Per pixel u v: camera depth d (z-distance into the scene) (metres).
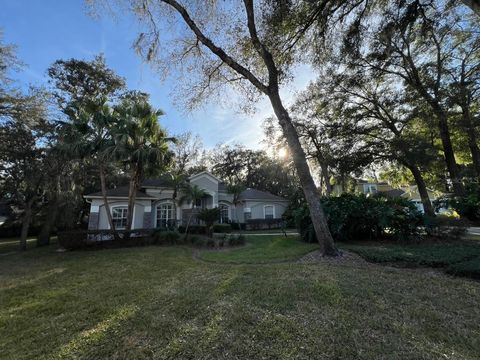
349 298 3.97
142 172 13.24
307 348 2.69
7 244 16.39
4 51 11.89
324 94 16.23
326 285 4.57
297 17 7.79
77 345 2.97
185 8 8.38
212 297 4.27
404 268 5.75
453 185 15.03
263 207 24.88
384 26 8.33
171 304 4.05
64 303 4.42
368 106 16.12
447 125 13.85
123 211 16.77
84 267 7.53
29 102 12.74
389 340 2.80
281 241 11.27
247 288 4.64
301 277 5.18
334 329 3.05
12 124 12.58
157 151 12.43
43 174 12.99
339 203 10.05
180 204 16.92
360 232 9.72
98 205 16.23
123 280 5.77
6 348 2.97
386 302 3.79
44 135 13.53
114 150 11.65
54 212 14.96
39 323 3.63
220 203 23.08
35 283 5.92
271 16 7.76
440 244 7.81
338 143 16.06
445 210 16.72
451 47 12.84
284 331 3.05
